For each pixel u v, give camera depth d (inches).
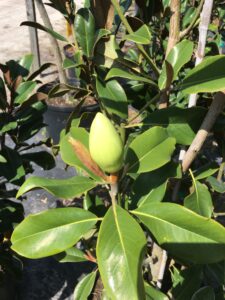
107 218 16.2
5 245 39.1
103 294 25.1
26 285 48.0
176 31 22.0
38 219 17.2
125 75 21.1
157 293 23.7
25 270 49.6
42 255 16.6
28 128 36.7
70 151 19.8
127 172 18.7
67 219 17.3
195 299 23.3
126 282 14.1
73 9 29.2
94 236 32.3
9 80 33.9
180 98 34.2
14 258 43.2
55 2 27.9
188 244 16.1
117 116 26.1
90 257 28.2
